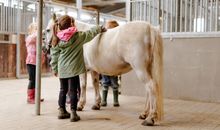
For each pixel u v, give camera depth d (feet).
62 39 12.65
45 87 24.79
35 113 14.12
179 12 19.51
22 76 32.89
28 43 17.06
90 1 44.16
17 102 17.34
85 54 14.20
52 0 37.32
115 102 16.60
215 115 14.49
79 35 12.88
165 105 17.17
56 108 15.62
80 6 39.09
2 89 23.09
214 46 18.10
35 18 34.22
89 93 21.40
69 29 12.69
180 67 19.17
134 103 17.58
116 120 13.19
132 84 20.67
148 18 20.40
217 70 18.07
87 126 12.09
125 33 12.42
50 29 14.89
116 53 12.78
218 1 18.10
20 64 32.63
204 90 18.49
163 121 13.05
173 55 19.34
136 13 20.75
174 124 12.54
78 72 12.75
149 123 12.17
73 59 12.73
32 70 16.90
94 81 15.47
